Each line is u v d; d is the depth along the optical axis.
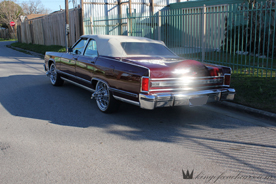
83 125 4.44
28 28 26.89
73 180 2.74
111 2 18.86
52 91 6.93
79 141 3.76
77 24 17.95
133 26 13.12
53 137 3.89
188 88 4.31
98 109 5.38
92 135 4.00
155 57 5.11
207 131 4.25
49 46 20.55
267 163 3.16
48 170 2.94
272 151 3.50
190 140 3.87
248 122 4.71
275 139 3.92
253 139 3.92
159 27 10.95
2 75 9.36
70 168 2.99
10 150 3.43
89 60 5.34
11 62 13.68
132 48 5.24
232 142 3.80
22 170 2.93
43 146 3.57
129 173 2.89
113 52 5.00
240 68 8.18
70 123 4.53
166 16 10.59
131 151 3.46
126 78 4.25
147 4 19.95
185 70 4.23
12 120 4.64
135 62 4.38
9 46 28.27
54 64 7.39
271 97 5.49
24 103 5.75
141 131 4.21
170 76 4.09
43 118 4.77
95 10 18.16
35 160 3.17
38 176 2.80
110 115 5.00
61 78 7.07
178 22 10.03
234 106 5.44
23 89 7.12
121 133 4.11
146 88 3.95
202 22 8.96
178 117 4.98
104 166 3.04
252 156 3.35
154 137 3.97
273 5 8.93
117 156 3.31
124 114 5.08
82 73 5.67
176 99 4.09
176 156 3.33
